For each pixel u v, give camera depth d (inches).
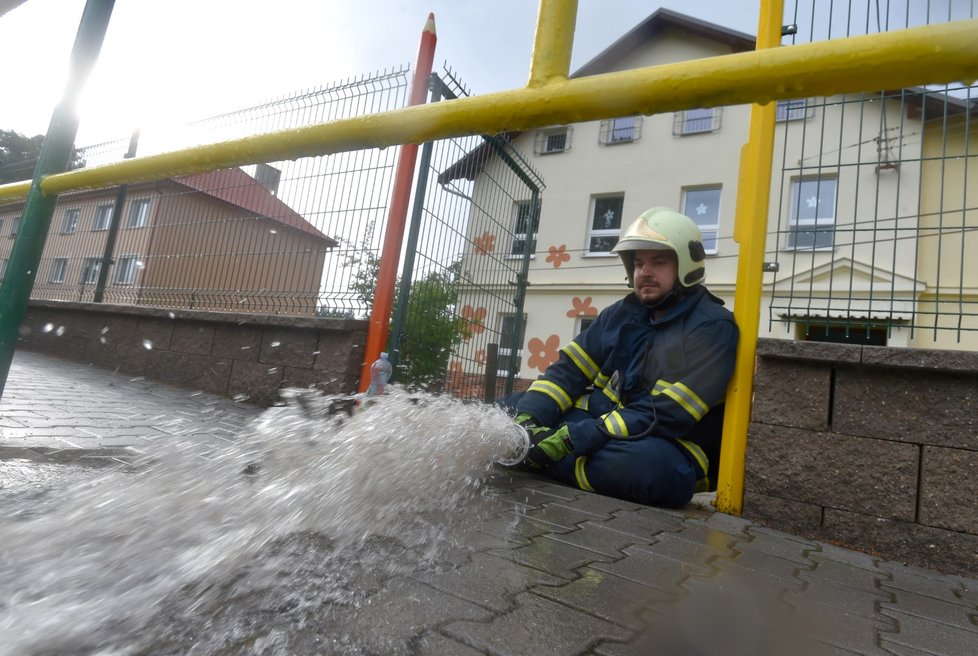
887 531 95.1
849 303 108.7
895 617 60.7
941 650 52.9
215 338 202.1
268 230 200.7
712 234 513.0
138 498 63.6
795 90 36.4
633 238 118.0
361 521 67.2
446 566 57.2
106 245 263.4
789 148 272.8
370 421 91.0
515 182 221.6
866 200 292.7
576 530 79.1
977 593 76.0
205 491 67.9
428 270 180.7
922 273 301.9
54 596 41.6
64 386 167.2
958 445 92.9
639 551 73.0
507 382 216.4
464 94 187.2
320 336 177.9
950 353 92.9
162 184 242.8
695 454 111.3
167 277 230.1
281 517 63.2
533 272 570.3
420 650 39.9
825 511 99.7
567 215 568.1
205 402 172.7
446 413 102.3
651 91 39.5
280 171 200.8
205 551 52.2
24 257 87.6
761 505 104.0
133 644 36.6
